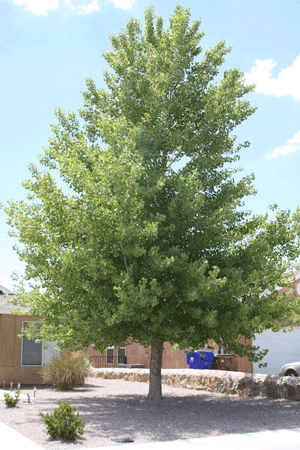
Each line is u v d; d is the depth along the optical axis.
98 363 26.91
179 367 23.05
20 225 11.70
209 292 10.69
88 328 10.85
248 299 11.62
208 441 7.87
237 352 12.13
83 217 10.93
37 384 17.84
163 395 14.95
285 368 17.86
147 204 12.35
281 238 12.76
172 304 12.04
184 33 14.23
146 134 13.12
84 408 11.77
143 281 10.05
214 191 13.73
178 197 11.95
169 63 13.89
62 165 11.59
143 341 13.38
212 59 14.53
